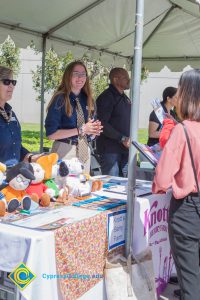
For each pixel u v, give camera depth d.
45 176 2.20
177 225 2.11
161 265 2.81
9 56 10.91
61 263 1.83
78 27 5.19
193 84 2.08
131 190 2.29
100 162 4.25
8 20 4.48
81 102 3.35
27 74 17.88
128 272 2.19
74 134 3.16
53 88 9.85
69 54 5.68
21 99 18.27
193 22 5.80
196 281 2.11
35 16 4.54
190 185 2.04
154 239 2.65
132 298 2.18
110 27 5.41
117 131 4.14
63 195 2.35
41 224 1.89
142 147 2.20
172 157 2.00
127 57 7.21
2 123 2.71
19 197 2.07
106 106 4.10
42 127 5.67
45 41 5.17
